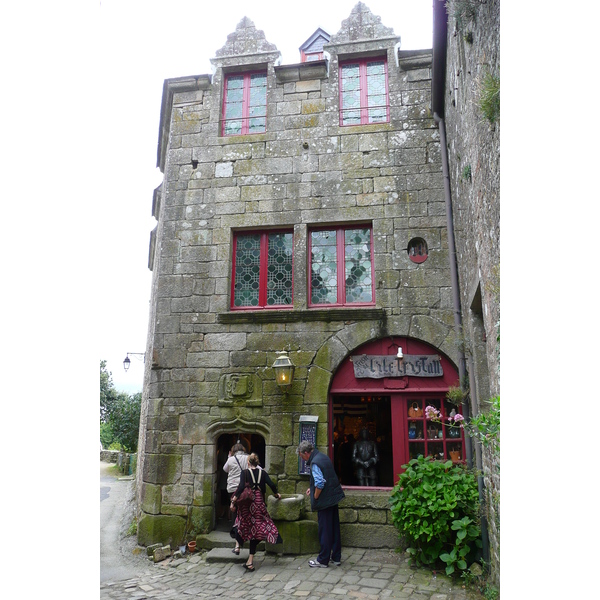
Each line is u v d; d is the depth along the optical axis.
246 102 8.56
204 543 6.78
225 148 8.23
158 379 7.54
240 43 8.66
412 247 7.47
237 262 7.96
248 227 7.90
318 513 5.97
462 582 5.11
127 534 7.70
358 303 7.50
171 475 7.19
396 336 7.18
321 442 6.96
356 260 7.66
